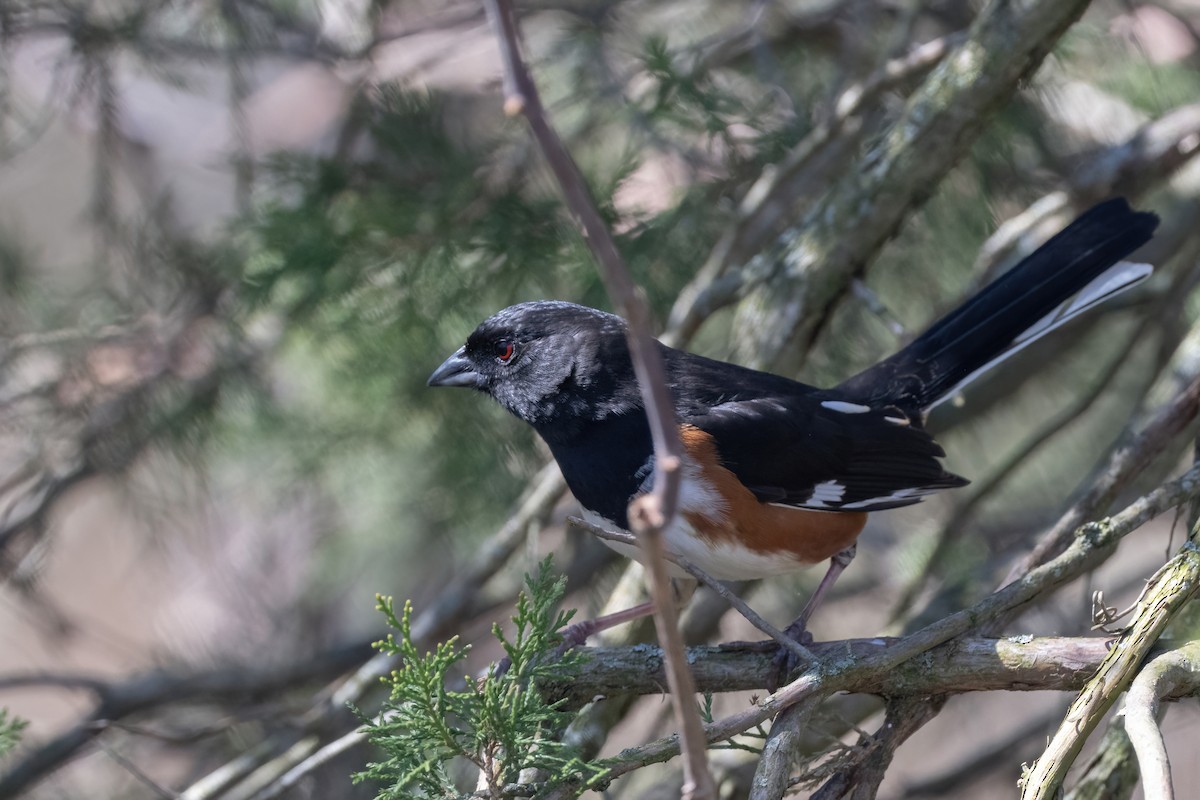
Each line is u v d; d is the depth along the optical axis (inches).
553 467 353.1
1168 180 380.5
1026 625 403.2
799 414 287.6
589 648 253.1
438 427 417.7
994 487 371.2
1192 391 262.5
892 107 391.5
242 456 461.4
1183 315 410.6
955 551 422.0
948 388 317.7
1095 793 245.4
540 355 288.7
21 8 397.1
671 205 376.5
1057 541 256.4
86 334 420.8
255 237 386.3
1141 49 398.3
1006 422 486.9
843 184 324.8
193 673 438.6
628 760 211.9
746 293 336.8
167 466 445.4
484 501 415.8
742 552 278.5
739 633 470.6
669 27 446.3
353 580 516.4
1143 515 235.6
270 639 546.6
